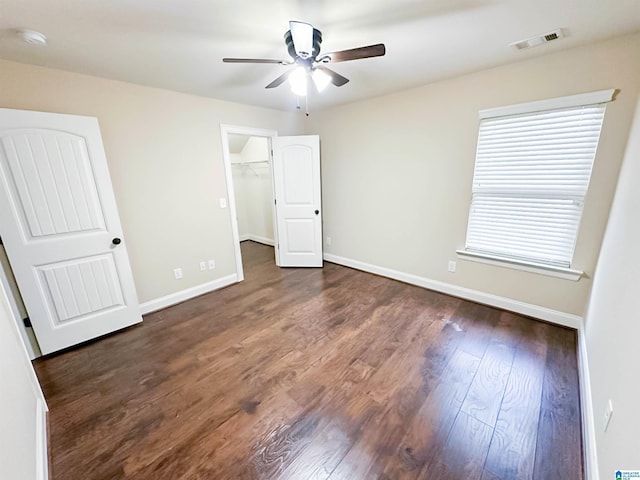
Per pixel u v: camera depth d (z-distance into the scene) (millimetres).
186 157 3076
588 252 2246
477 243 2859
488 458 1380
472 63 2320
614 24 1722
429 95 2877
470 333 2410
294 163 3920
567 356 2082
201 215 3287
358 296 3195
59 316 2297
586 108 2100
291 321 2701
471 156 2715
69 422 1629
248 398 1779
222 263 3566
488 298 2873
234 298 3258
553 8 1545
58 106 2240
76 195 2291
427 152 3021
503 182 2584
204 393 1830
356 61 2260
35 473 1216
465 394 1771
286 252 4238
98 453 1441
